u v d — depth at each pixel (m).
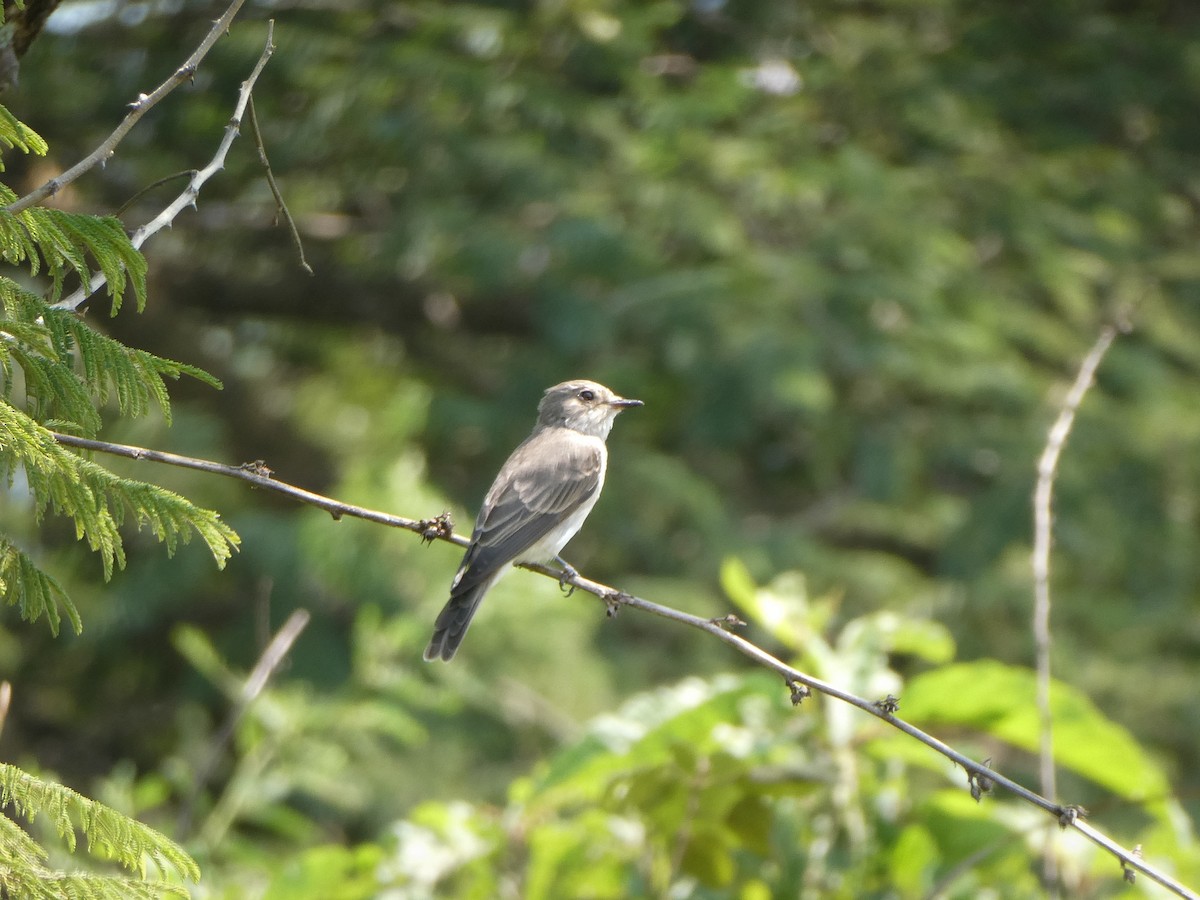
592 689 13.29
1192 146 18.61
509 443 16.09
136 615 14.08
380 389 17.34
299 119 15.88
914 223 15.90
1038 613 6.59
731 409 14.85
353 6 16.27
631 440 16.70
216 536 3.93
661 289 15.18
